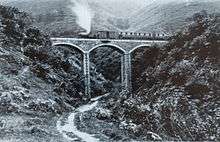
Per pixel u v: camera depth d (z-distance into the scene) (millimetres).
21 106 55344
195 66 52531
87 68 93875
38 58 82875
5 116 48281
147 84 67750
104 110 58969
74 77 95688
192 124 37312
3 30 82625
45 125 46188
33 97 60156
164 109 44000
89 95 92875
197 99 42750
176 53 65562
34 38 89188
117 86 123062
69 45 94688
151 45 94188
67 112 65938
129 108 51250
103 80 127625
